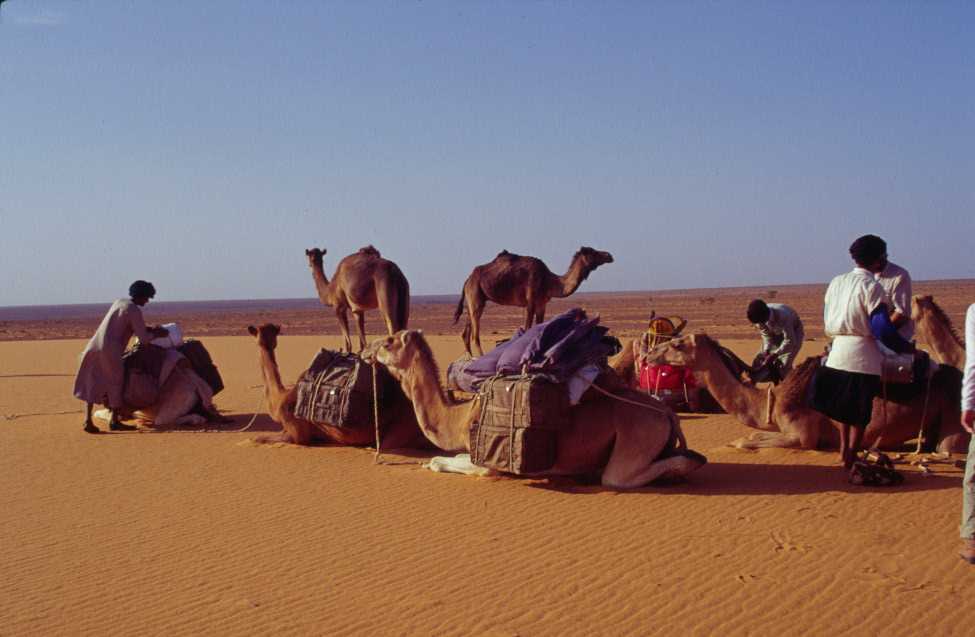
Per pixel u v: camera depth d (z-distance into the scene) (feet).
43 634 17.92
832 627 17.04
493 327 169.89
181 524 25.46
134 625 18.25
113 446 37.99
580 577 20.03
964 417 19.30
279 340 127.44
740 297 345.72
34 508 27.78
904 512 23.97
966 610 17.53
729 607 18.08
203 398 42.91
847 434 28.50
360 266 65.57
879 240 26.94
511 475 29.12
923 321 33.50
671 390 42.19
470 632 17.33
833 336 27.91
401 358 30.94
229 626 18.04
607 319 187.42
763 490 26.76
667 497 26.25
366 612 18.52
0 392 62.90
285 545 23.18
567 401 26.91
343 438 35.09
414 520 24.98
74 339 158.92
